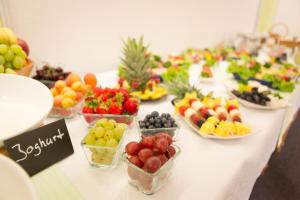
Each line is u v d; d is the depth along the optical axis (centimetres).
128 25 154
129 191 56
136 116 84
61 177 59
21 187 37
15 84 71
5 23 101
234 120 86
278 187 147
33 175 59
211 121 80
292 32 384
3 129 60
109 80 129
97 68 150
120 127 66
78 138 75
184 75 128
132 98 86
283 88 131
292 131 215
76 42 132
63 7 118
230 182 62
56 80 99
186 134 81
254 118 96
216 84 137
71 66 135
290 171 162
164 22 179
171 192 57
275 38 254
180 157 69
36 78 99
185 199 55
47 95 69
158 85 119
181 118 91
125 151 58
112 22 144
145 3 158
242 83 127
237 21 276
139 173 53
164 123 75
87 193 55
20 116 65
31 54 116
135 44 114
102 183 58
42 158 61
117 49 155
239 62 171
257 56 216
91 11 131
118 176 60
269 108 102
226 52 207
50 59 124
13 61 84
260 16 319
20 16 106
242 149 75
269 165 166
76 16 125
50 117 85
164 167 54
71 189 56
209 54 187
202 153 72
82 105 90
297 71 165
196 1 200
